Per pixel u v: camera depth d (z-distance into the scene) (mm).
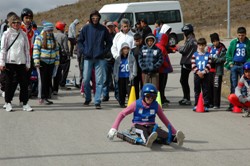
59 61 17656
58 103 16703
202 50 15508
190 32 16688
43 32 16016
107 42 15617
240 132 12273
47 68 16125
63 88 20562
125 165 9164
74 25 33594
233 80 15641
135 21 35375
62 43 19609
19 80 14930
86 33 15523
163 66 16047
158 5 38000
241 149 10477
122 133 11211
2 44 14609
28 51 14938
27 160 9484
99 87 15562
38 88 16828
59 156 9781
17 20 14672
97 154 9945
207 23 73750
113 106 16188
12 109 15094
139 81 16016
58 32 19719
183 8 87562
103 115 14406
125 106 16078
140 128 10758
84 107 15906
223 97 18625
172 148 10492
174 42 39375
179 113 15062
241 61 15508
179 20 39688
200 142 11094
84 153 10016
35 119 13617
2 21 20109
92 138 11375
